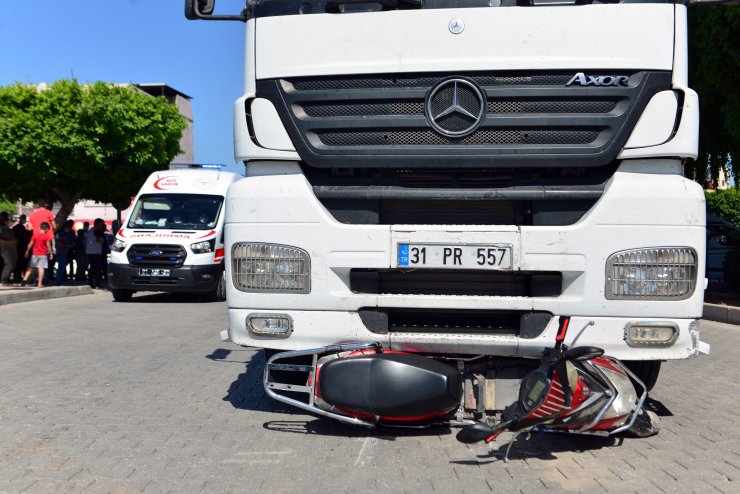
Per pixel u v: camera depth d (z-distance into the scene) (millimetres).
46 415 5910
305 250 5062
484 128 4980
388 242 4949
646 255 4832
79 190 23156
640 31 4902
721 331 11453
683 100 4898
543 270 4855
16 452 4938
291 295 5086
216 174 19312
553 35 4934
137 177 23766
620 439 5219
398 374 4734
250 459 4770
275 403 6266
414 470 4539
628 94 4895
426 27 5012
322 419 5723
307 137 5105
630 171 4938
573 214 4980
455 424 5082
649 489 4219
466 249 4891
